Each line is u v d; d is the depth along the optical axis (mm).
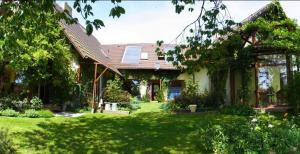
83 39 25000
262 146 9141
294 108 17672
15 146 10117
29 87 18297
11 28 8133
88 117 16688
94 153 10086
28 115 15234
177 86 32250
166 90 32094
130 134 12656
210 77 23016
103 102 21781
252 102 21531
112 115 18078
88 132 12797
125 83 32875
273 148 9203
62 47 17531
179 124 14883
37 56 15875
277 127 10953
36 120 14445
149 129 13734
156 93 32938
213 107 20891
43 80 18578
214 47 9289
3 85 17953
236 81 22406
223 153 9289
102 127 13945
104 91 23547
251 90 21656
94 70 23297
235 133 9656
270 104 20656
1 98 16703
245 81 21078
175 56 9445
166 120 16156
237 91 21578
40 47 16141
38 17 8070
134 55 33875
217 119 16359
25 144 10453
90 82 22750
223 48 9336
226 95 22078
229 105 20391
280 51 19812
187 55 9344
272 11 21172
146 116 17922
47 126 13352
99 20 6910
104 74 27141
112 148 10656
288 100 18078
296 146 9539
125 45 36906
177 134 12656
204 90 23688
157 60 33000
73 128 13438
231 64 20766
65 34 19172
